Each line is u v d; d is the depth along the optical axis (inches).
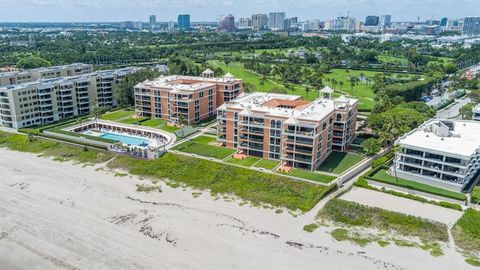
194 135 6619.1
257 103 6107.3
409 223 3843.5
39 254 3462.1
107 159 5689.0
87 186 4847.4
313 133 4958.2
